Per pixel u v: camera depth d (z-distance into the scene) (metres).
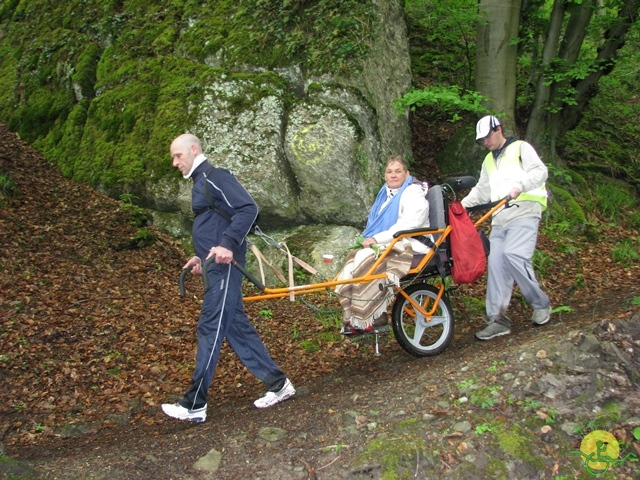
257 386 4.88
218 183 4.08
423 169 8.48
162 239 7.01
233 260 4.00
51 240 6.36
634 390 3.76
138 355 5.09
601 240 7.91
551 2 10.88
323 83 7.20
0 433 4.05
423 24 10.87
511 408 3.69
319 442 3.62
